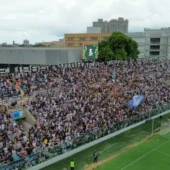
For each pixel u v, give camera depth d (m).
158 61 86.00
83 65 59.47
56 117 36.66
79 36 146.25
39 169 30.38
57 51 65.50
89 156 34.34
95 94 46.34
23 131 33.59
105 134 39.38
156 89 57.84
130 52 85.75
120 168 31.50
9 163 27.34
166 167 32.25
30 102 38.28
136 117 45.00
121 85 54.06
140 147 37.69
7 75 43.94
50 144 32.12
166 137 41.75
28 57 66.50
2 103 36.62
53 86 44.84
